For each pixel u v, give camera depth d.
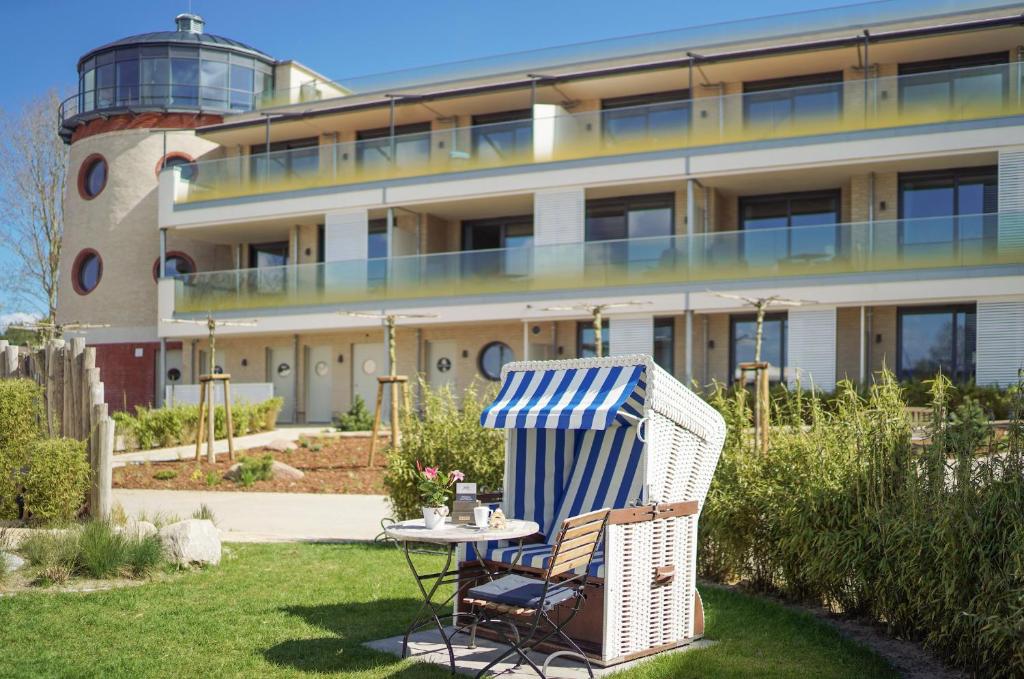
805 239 22.52
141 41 33.47
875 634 6.70
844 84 22.67
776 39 24.27
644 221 26.25
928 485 6.45
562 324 26.19
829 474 7.34
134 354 33.06
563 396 6.50
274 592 7.82
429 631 6.77
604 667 5.91
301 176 28.98
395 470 10.55
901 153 21.97
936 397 6.66
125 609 7.18
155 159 33.44
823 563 6.98
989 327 20.94
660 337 25.30
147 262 33.25
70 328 28.28
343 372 29.50
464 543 6.80
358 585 8.14
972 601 5.66
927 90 21.91
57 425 10.73
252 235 32.72
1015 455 5.93
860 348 22.55
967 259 21.00
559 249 24.95
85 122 34.28
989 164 22.62
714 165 23.70
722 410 8.94
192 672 5.77
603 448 6.94
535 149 25.70
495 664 5.91
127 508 13.17
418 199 27.17
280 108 30.44
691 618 6.52
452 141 26.86
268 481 16.23
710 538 8.19
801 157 22.88
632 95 26.91
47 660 5.95
